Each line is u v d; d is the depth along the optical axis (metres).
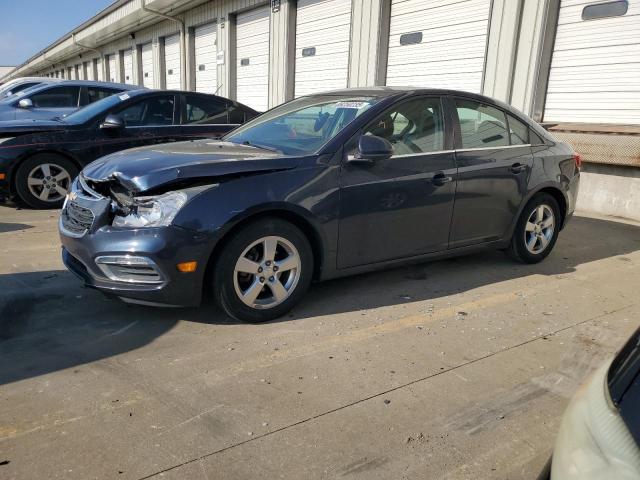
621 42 7.64
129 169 3.52
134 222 3.36
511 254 5.18
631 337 1.57
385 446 2.49
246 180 3.49
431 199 4.27
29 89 10.52
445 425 2.66
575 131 7.91
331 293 4.34
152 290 3.35
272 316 3.74
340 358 3.28
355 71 11.74
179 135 7.58
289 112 4.75
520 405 2.86
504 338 3.64
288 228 3.64
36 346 3.31
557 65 8.44
